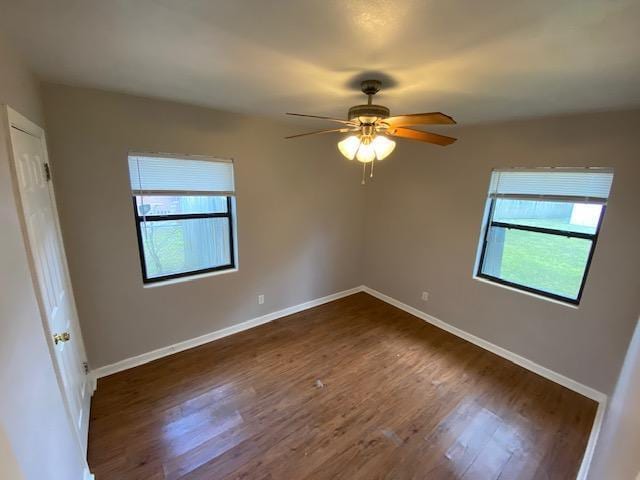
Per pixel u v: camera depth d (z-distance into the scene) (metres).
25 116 1.56
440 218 3.44
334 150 3.77
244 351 3.02
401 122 1.67
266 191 3.27
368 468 1.85
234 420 2.17
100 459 1.85
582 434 2.12
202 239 3.03
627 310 2.24
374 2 0.98
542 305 2.70
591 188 2.36
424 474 1.82
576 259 2.54
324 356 2.98
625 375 1.79
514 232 2.91
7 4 1.02
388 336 3.37
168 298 2.82
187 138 2.61
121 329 2.60
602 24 1.06
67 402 1.50
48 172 1.92
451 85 1.80
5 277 0.97
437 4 0.98
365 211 4.34
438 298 3.58
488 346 3.14
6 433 0.79
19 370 0.97
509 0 0.94
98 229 2.34
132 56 1.51
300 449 1.96
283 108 2.58
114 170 2.33
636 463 0.74
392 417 2.24
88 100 2.13
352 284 4.50
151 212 2.67
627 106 2.06
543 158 2.57
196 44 1.35
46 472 1.09
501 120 2.71
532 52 1.32
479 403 2.40
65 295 2.02
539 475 1.84
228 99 2.31
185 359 2.86
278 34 1.24
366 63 1.51
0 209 1.01
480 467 1.88
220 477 1.77
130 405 2.28
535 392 2.54
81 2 1.01
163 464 1.83
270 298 3.60
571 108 2.19
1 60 1.25
